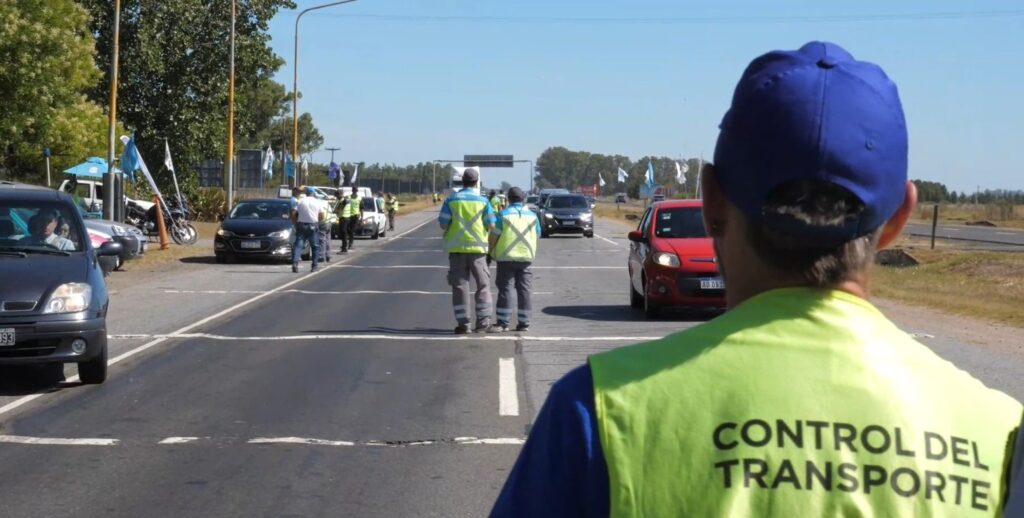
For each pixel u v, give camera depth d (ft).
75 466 24.32
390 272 83.35
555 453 5.37
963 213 232.94
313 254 83.05
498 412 30.17
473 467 24.29
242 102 165.58
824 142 5.31
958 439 5.24
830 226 5.38
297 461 24.81
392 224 164.55
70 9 115.14
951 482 5.14
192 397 32.27
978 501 5.14
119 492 22.27
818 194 5.38
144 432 27.63
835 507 5.08
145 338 45.06
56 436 27.17
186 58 157.28
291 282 73.56
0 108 109.19
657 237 53.72
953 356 39.73
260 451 25.73
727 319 5.60
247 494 22.17
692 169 288.71
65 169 119.96
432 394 32.81
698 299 50.83
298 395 32.63
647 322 51.29
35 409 30.42
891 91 5.56
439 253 108.58
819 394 5.26
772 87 5.47
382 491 22.41
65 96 116.98
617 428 5.29
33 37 108.06
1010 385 33.65
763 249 5.61
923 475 5.13
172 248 107.45
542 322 51.13
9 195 36.19
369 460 24.91
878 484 5.10
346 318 52.54
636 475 5.21
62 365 37.42
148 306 57.72
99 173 115.55
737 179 5.58
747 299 5.73
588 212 147.64
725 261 5.95
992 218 215.51
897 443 5.17
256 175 222.48
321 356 40.16
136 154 103.76
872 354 5.38
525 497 5.44
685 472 5.18
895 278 76.59
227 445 26.30
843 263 5.55
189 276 78.07
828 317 5.45
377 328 48.57
